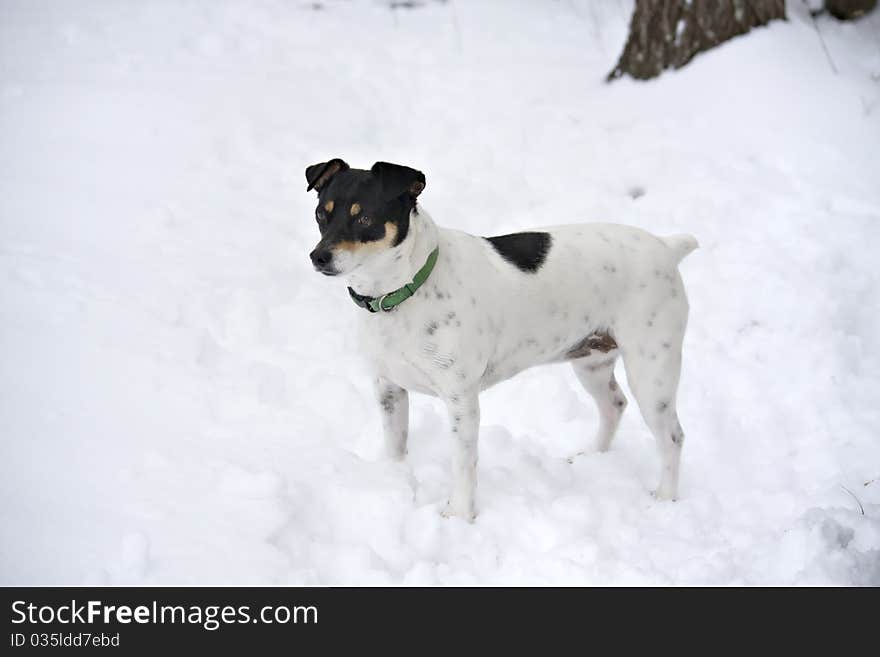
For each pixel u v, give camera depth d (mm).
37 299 4980
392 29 9148
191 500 3787
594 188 6906
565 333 4098
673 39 7832
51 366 4492
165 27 8719
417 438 4637
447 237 3861
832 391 5168
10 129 6859
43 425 4066
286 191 6750
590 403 5156
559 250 4066
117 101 7328
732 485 4535
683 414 5055
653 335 4172
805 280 5895
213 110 7375
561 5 9656
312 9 9391
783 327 5633
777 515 4207
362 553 3676
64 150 6699
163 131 7059
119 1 9195
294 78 8047
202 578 3420
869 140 6961
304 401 4859
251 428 4461
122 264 5570
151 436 4176
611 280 4102
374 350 3838
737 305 5805
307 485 3986
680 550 3912
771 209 6562
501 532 3965
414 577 3631
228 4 9289
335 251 3400
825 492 4273
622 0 9641
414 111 7840
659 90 7820
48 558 3383
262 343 5258
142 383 4555
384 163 3492
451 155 7234
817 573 3629
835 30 8070
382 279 3615
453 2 9625
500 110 7844
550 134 7539
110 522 3584
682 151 7184
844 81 7367
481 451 4562
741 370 5363
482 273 3859
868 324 5711
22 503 3584
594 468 4504
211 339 5141
